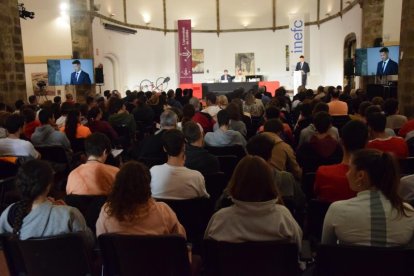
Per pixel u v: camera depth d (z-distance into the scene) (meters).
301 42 16.62
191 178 2.66
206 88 14.83
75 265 2.01
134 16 16.08
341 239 1.83
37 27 11.88
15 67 8.01
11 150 4.09
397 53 9.70
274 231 1.85
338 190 2.46
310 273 2.07
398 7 10.83
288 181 2.72
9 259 2.06
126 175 2.00
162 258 1.88
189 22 17.11
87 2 12.65
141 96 7.97
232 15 18.22
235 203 1.89
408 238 1.76
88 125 5.53
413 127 4.37
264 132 3.61
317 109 4.96
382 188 1.79
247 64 18.41
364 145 2.50
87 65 11.20
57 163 4.56
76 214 2.13
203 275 2.32
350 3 13.38
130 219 1.98
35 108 6.77
